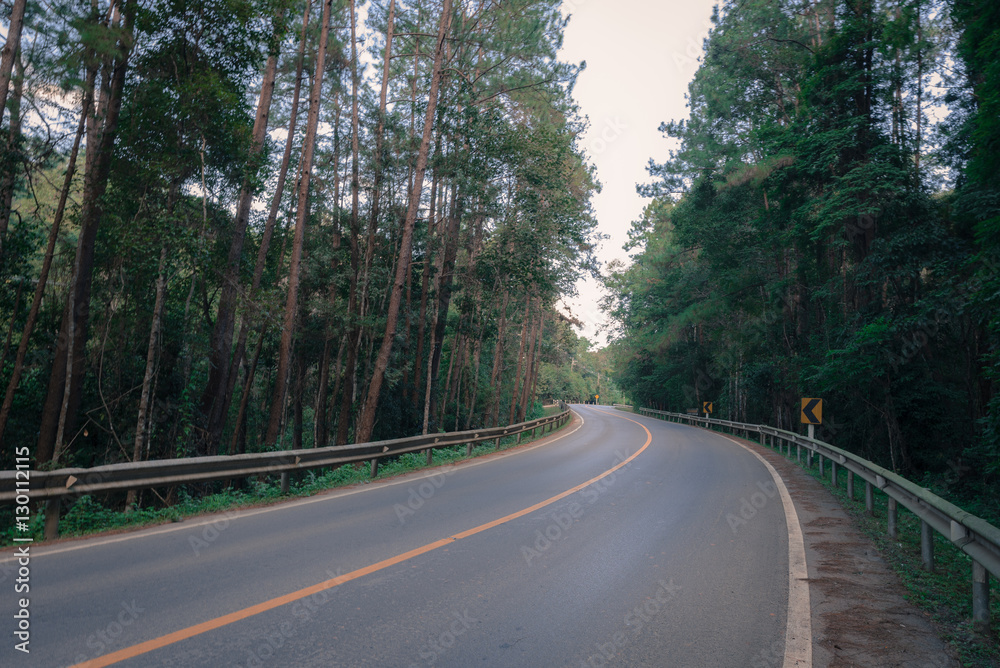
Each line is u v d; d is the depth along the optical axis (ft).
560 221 81.20
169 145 45.27
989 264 41.55
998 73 39.47
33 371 56.34
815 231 69.72
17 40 40.70
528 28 70.74
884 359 62.95
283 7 46.57
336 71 81.46
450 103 71.51
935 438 65.77
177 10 43.21
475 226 92.02
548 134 74.23
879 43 64.64
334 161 82.99
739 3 89.45
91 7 44.91
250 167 51.42
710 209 100.53
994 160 42.09
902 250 60.54
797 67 89.66
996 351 44.27
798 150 70.59
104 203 44.91
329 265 81.82
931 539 20.84
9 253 52.60
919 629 15.06
